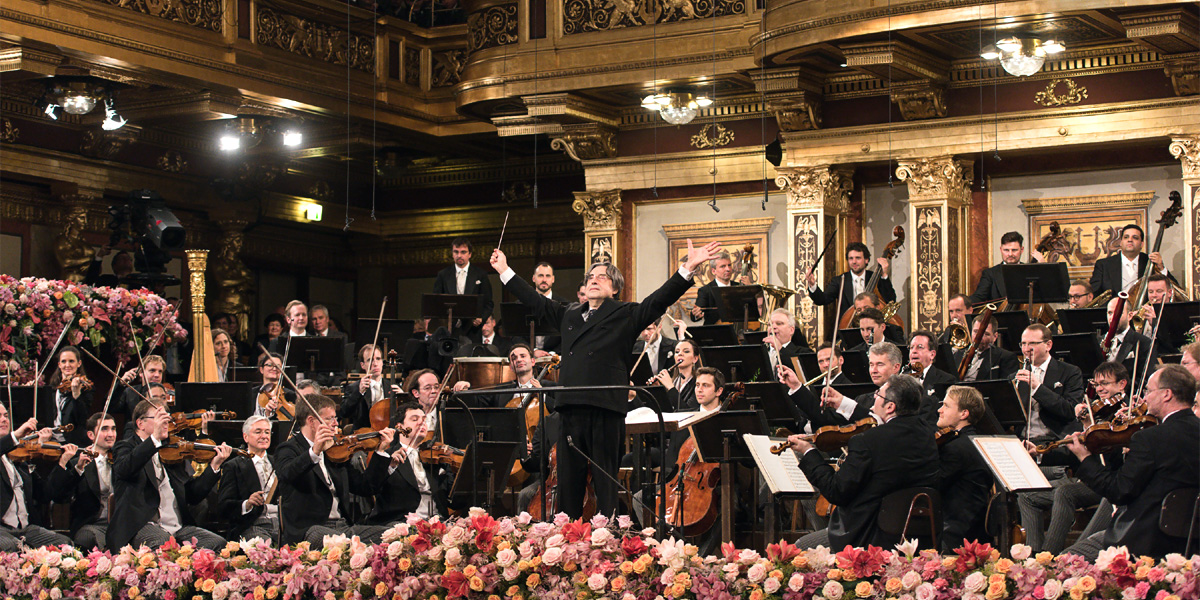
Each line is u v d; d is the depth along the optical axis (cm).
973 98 1311
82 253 1596
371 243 2012
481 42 1445
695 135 1468
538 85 1390
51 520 1078
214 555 695
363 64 1587
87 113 1526
